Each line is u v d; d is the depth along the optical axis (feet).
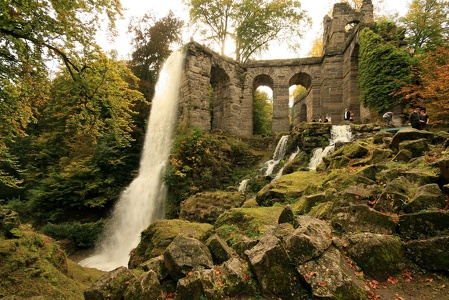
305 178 34.65
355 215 16.48
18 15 25.38
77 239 56.39
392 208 16.66
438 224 14.24
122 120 39.40
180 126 66.13
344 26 82.74
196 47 70.74
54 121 91.25
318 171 36.37
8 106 31.73
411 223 14.87
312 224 15.38
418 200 15.75
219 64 77.92
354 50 72.64
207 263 14.57
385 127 49.14
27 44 28.32
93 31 30.66
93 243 57.11
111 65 33.71
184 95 68.49
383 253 13.73
